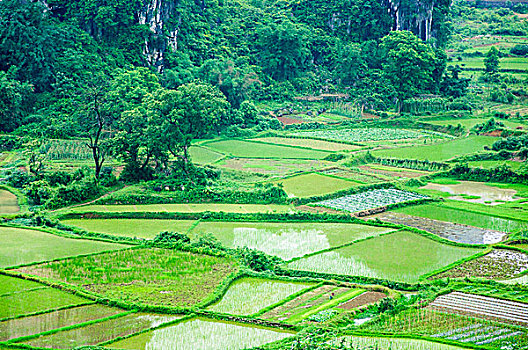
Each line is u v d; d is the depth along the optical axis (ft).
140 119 290.15
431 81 549.13
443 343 143.84
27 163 305.32
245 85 456.45
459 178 316.60
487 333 148.66
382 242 216.13
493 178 310.24
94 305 161.79
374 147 380.99
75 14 483.10
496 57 607.78
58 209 245.86
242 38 580.71
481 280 181.06
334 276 184.34
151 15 489.67
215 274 183.52
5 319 151.43
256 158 355.77
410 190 286.46
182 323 153.69
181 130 285.23
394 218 245.86
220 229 230.27
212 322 154.51
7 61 412.57
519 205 263.49
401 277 183.32
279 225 236.63
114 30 482.28
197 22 549.95
